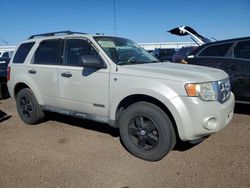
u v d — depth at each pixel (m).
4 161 4.28
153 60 5.29
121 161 4.21
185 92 3.83
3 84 9.27
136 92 4.16
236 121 5.96
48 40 5.62
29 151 4.65
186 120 3.84
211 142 4.83
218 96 4.02
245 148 4.55
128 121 4.33
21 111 6.16
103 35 5.18
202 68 4.61
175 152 4.46
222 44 6.62
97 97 4.67
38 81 5.62
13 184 3.62
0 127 6.00
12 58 6.31
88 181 3.65
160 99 3.95
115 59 4.66
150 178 3.70
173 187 3.47
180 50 10.23
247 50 6.22
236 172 3.78
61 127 5.86
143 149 4.23
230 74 6.31
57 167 4.05
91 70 4.71
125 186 3.52
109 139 5.11
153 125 4.12
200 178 3.65
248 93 6.11
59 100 5.30
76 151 4.61
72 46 5.15
